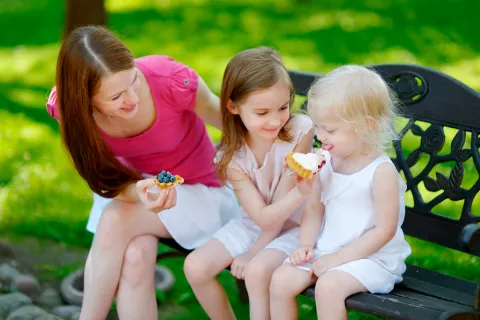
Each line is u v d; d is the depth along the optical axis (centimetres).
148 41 1107
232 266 379
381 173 348
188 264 379
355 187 354
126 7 1344
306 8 1324
